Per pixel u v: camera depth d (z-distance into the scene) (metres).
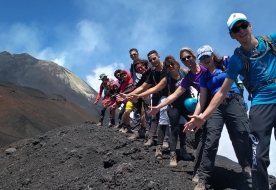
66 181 5.64
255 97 3.58
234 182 4.89
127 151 6.21
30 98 38.88
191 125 3.69
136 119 8.45
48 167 6.57
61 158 6.78
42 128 31.25
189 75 4.91
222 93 3.69
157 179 4.66
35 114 34.12
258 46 3.52
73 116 42.53
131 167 5.11
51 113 37.81
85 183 5.32
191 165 5.59
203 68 4.88
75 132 8.33
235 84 4.51
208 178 4.48
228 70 3.64
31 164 7.13
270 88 3.49
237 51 3.61
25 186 6.06
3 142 22.88
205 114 3.68
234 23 3.45
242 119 4.40
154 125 6.82
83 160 6.37
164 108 5.89
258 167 3.49
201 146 4.86
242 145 4.46
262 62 3.49
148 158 5.87
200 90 4.62
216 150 4.47
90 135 7.86
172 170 5.21
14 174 6.84
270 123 3.49
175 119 5.40
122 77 8.09
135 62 6.82
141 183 4.62
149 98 7.52
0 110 31.27
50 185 5.68
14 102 34.34
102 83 9.05
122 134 7.80
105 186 4.91
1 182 6.56
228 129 4.76
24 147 8.70
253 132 3.54
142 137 7.60
